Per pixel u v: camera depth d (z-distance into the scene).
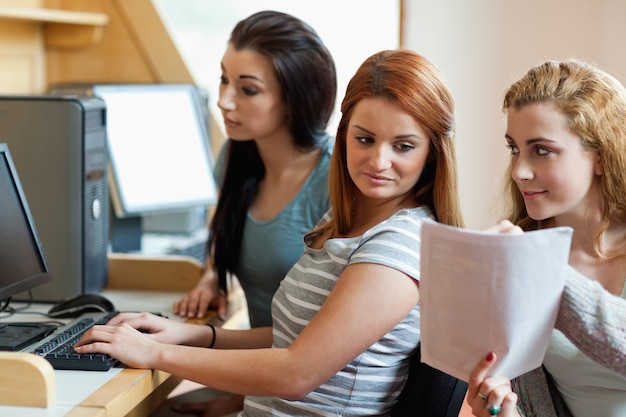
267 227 2.22
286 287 1.80
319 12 3.52
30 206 2.27
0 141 2.26
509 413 1.34
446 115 1.66
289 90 2.16
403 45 2.95
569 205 1.56
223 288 2.32
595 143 1.54
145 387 1.66
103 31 3.68
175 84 3.43
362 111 1.65
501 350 1.32
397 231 1.61
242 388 1.61
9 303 2.26
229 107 2.17
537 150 1.56
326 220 1.94
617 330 1.34
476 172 2.92
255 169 2.28
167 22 3.67
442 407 1.66
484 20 2.87
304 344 1.57
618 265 1.63
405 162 1.65
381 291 1.56
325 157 2.23
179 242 3.29
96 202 2.36
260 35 2.16
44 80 3.67
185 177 3.26
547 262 1.28
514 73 2.85
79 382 1.61
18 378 1.47
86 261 2.31
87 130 2.29
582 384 1.65
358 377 1.66
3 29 3.34
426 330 1.37
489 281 1.28
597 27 2.75
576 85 1.55
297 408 1.69
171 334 1.87
